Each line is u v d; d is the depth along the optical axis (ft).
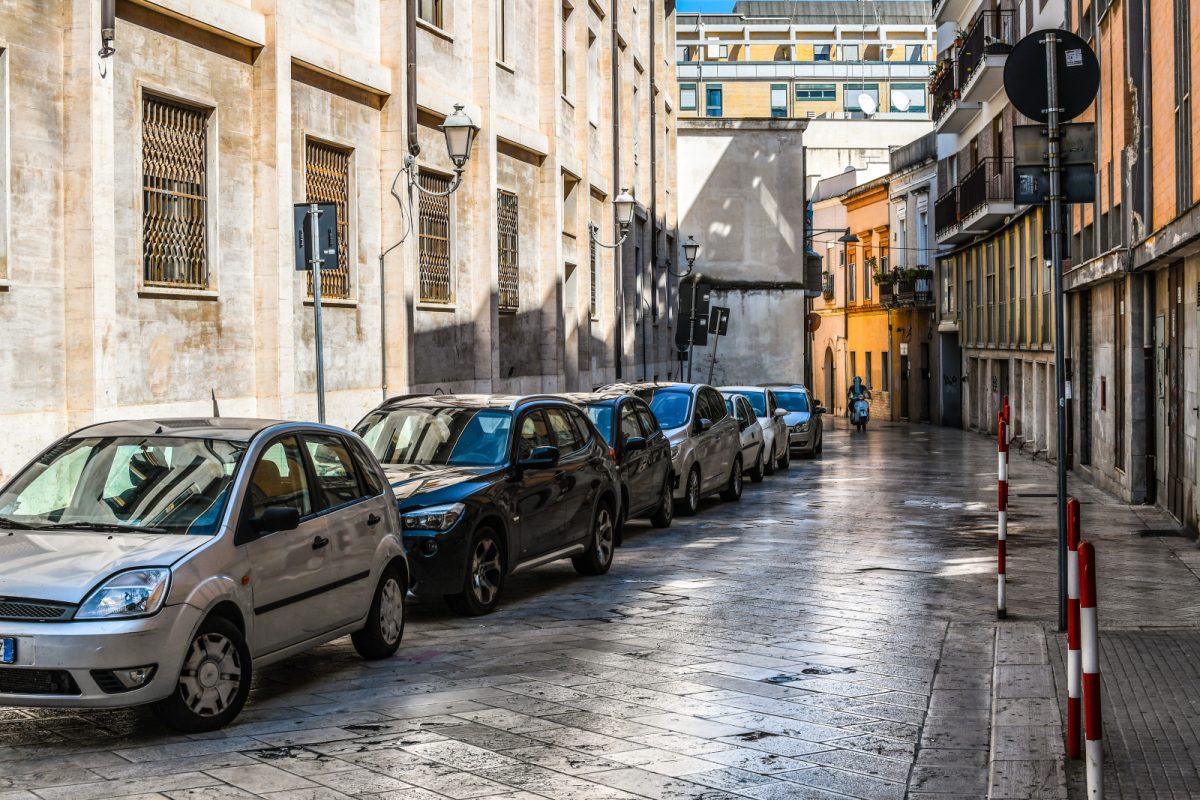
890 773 22.67
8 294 39.73
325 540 29.17
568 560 49.65
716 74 324.80
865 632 35.42
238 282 51.55
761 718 26.37
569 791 21.57
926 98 312.71
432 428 42.57
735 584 43.91
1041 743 23.43
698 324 120.67
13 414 39.93
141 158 45.39
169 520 26.37
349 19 60.44
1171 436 62.90
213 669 25.21
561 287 91.25
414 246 65.57
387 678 29.96
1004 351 134.72
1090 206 85.40
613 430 55.57
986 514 66.64
